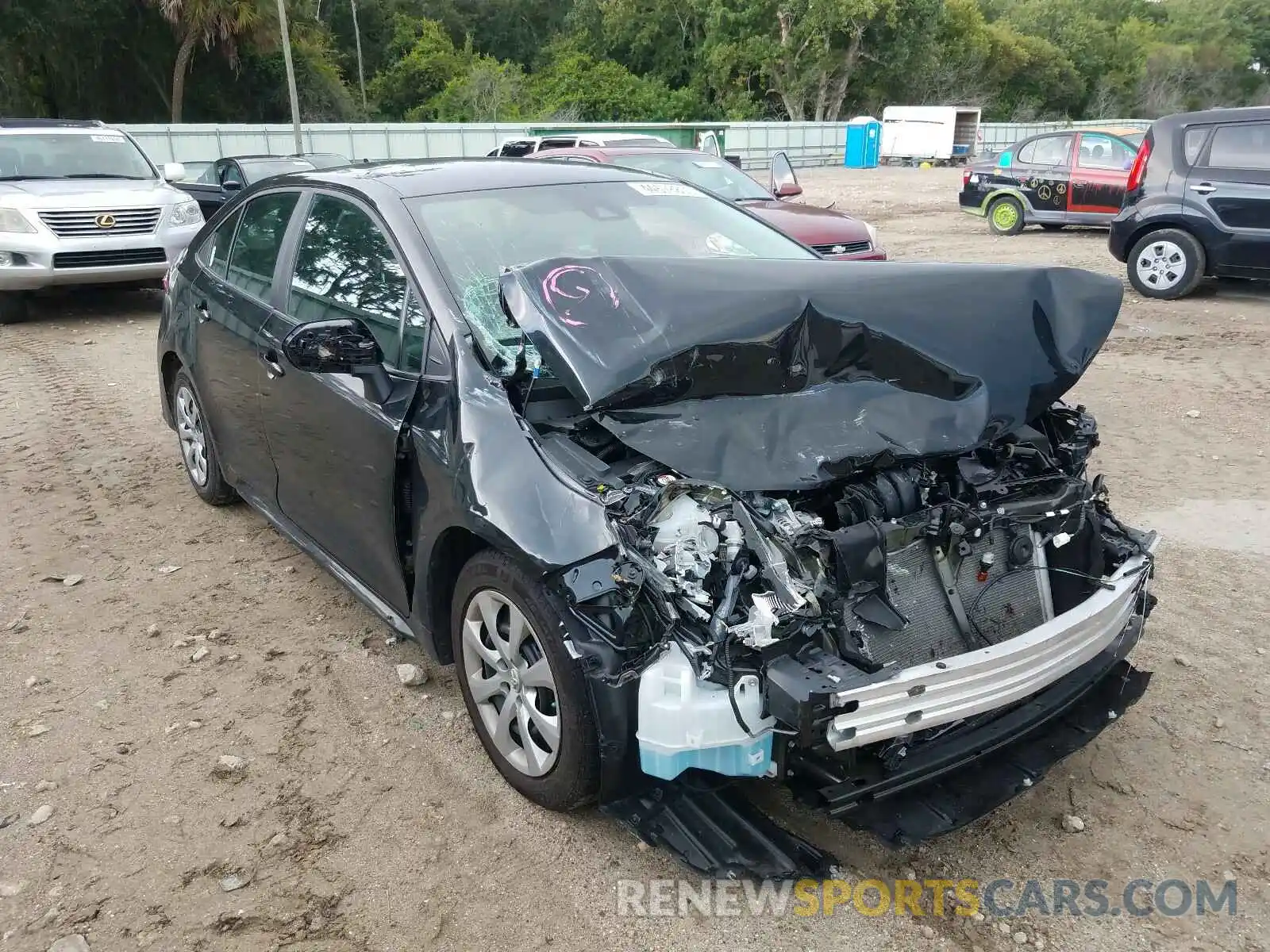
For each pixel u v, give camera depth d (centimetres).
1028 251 1425
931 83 5544
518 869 278
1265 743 334
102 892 269
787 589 244
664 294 283
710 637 246
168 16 3148
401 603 343
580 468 273
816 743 238
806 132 3991
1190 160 1031
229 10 3234
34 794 308
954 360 300
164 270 1069
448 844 287
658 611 251
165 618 419
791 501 272
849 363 294
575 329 272
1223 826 296
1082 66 6912
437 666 383
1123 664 317
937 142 4019
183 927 258
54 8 3059
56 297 1200
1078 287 331
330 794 309
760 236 421
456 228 355
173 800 306
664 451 262
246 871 277
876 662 260
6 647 395
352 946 253
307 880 274
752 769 249
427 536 308
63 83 3347
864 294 303
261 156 1384
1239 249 1008
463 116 4931
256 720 347
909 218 1994
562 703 267
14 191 1016
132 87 3566
